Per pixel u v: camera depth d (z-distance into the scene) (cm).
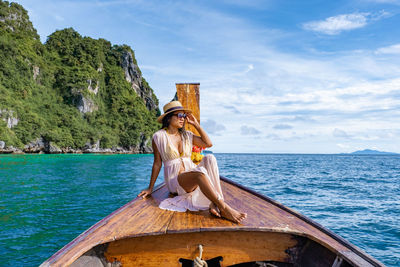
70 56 8225
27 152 5134
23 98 6241
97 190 896
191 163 277
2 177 1247
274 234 199
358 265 153
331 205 749
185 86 512
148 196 297
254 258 197
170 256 193
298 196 886
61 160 2936
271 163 3588
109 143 7150
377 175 1855
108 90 9056
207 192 217
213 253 195
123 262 190
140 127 8588
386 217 619
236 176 1565
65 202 698
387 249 430
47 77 7294
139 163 2736
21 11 8062
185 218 215
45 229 479
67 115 6706
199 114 511
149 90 11438
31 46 7469
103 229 192
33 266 343
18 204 670
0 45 6222
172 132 279
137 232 185
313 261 190
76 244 169
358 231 518
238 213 208
